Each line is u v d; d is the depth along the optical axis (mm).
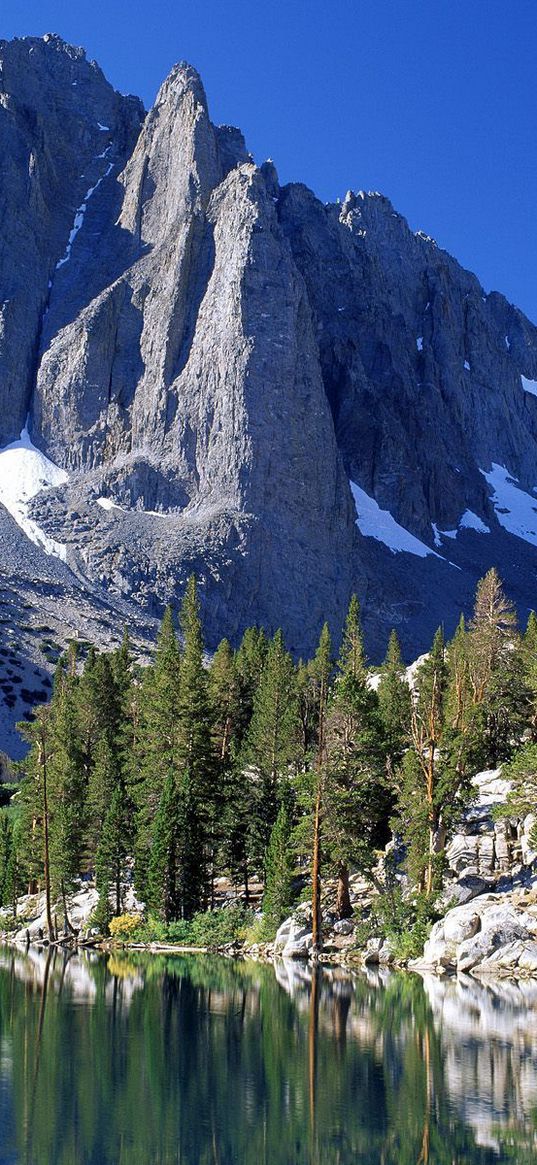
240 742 97562
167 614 129125
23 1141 31000
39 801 90688
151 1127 32406
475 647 85938
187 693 86688
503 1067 39219
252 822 80688
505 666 84000
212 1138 31422
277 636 117375
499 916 61312
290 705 89875
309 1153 30359
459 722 77125
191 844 79062
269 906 72125
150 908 79125
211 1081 37281
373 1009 49281
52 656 190875
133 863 88312
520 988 54969
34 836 88625
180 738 85688
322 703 74938
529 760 65562
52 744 96938
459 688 80062
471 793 68438
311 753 71750
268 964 65375
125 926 78625
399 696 88188
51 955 71875
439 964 60562
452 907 64625
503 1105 34750
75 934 81250
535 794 66375
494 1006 50000
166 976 60156
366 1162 29703
